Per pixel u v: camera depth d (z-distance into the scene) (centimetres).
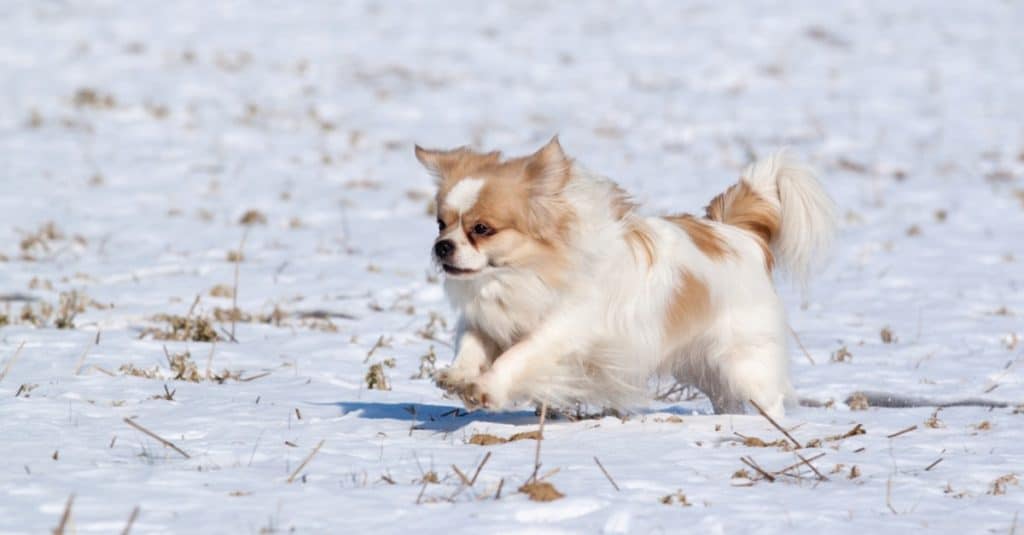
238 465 895
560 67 4288
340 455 932
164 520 734
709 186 2941
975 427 1102
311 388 1288
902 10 5169
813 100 3988
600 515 763
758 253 1178
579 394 1070
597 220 1048
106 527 716
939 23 4994
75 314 1658
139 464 886
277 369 1394
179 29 4488
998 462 950
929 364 1514
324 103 3738
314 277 2009
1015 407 1278
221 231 2366
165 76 3881
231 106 3616
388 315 1767
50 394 1188
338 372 1394
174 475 841
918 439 1042
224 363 1417
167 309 1730
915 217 2752
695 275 1102
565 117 3706
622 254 1060
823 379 1412
